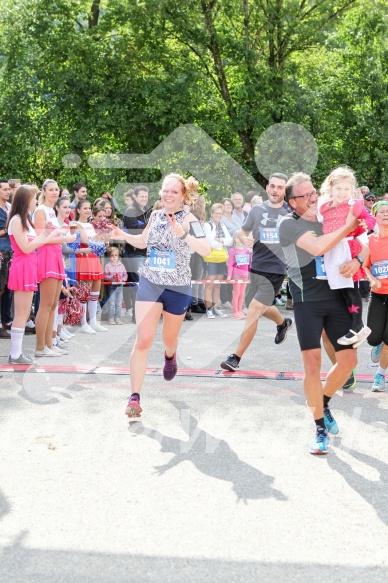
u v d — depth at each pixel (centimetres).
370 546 306
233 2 1705
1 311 824
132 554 296
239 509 342
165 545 304
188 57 1708
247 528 322
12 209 627
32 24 1645
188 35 1681
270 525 325
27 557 293
